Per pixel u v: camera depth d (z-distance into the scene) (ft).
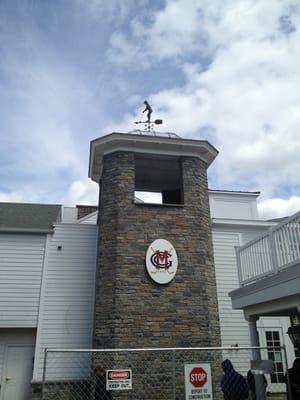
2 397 37.24
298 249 23.13
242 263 31.91
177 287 35.73
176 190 49.75
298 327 27.22
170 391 31.89
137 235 36.81
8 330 39.27
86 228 42.14
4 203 62.75
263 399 18.12
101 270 36.35
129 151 40.22
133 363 32.63
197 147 41.14
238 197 57.72
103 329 33.99
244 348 20.52
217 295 41.73
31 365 38.63
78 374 36.86
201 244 38.06
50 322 38.19
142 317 34.06
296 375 22.18
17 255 39.88
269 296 26.30
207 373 18.78
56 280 39.73
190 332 34.47
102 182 41.04
